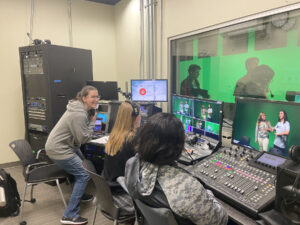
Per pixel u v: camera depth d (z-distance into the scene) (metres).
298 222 0.89
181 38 2.88
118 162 1.66
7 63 3.52
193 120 2.03
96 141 2.55
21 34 3.56
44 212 2.43
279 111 1.31
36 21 3.65
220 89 2.44
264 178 1.20
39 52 2.96
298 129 1.22
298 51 1.74
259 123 1.44
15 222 2.25
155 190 0.85
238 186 1.20
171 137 0.85
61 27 3.87
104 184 1.39
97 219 2.32
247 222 1.04
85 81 3.48
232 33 2.23
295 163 0.96
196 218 0.81
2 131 3.61
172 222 0.80
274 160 1.29
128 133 1.67
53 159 2.26
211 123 1.82
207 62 2.56
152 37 3.27
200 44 2.62
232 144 1.64
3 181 2.29
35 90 3.13
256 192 1.13
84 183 2.28
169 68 3.09
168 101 3.13
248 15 2.01
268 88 1.99
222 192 1.19
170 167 0.88
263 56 1.99
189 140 2.00
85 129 2.28
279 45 1.86
